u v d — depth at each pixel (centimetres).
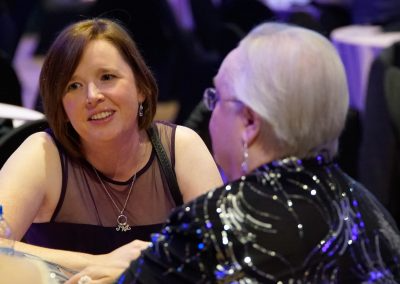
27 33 1361
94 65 293
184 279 206
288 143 213
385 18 756
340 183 221
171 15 823
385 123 547
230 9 838
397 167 541
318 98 210
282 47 212
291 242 207
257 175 214
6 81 560
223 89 220
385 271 219
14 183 304
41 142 315
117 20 310
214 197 212
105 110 295
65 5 1151
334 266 211
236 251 205
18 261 209
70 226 316
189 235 207
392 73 504
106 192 316
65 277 268
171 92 875
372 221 223
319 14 889
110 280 264
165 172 320
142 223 319
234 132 218
